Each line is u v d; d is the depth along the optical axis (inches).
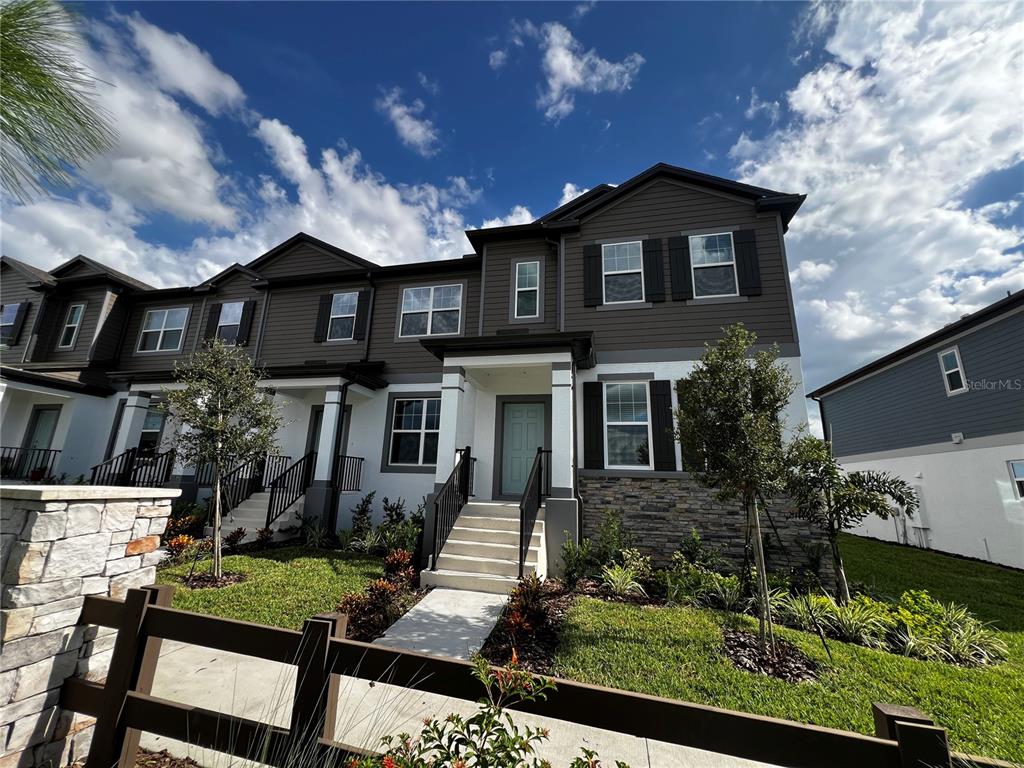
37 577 83.3
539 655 175.0
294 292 529.0
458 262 466.9
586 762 62.6
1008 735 132.6
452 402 342.3
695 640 187.9
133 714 84.4
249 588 243.6
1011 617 268.8
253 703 132.6
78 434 527.2
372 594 218.2
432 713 130.6
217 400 281.4
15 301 591.2
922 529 514.9
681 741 60.3
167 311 578.6
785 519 298.5
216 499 271.6
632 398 358.0
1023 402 404.5
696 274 370.9
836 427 722.2
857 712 138.7
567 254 403.9
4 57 64.3
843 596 251.0
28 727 81.7
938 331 486.9
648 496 328.8
